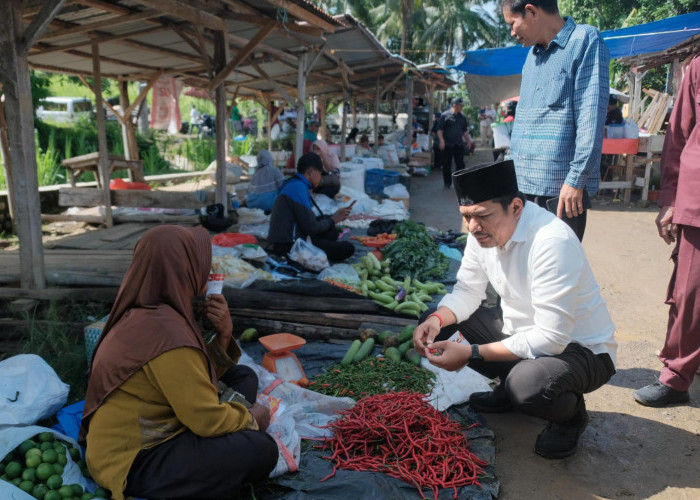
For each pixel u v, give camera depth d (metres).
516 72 11.71
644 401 3.50
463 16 38.84
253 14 7.28
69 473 2.32
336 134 25.25
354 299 4.81
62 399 2.77
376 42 11.00
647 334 4.74
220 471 2.21
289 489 2.49
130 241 7.41
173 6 5.90
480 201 2.57
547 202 3.70
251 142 20.50
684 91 3.25
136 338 2.14
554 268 2.58
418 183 15.51
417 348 2.95
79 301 4.83
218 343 2.71
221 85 7.93
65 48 7.97
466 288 3.19
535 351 2.66
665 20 9.06
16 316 4.62
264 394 3.15
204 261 2.36
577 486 2.73
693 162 3.14
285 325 4.32
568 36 3.46
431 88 20.70
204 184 11.47
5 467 2.29
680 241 3.29
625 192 11.30
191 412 2.13
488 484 2.61
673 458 2.96
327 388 3.45
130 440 2.18
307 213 5.90
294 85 14.98
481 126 29.30
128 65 10.07
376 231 7.45
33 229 4.88
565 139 3.57
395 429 2.80
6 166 7.88
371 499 2.42
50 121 19.16
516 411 3.39
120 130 18.59
